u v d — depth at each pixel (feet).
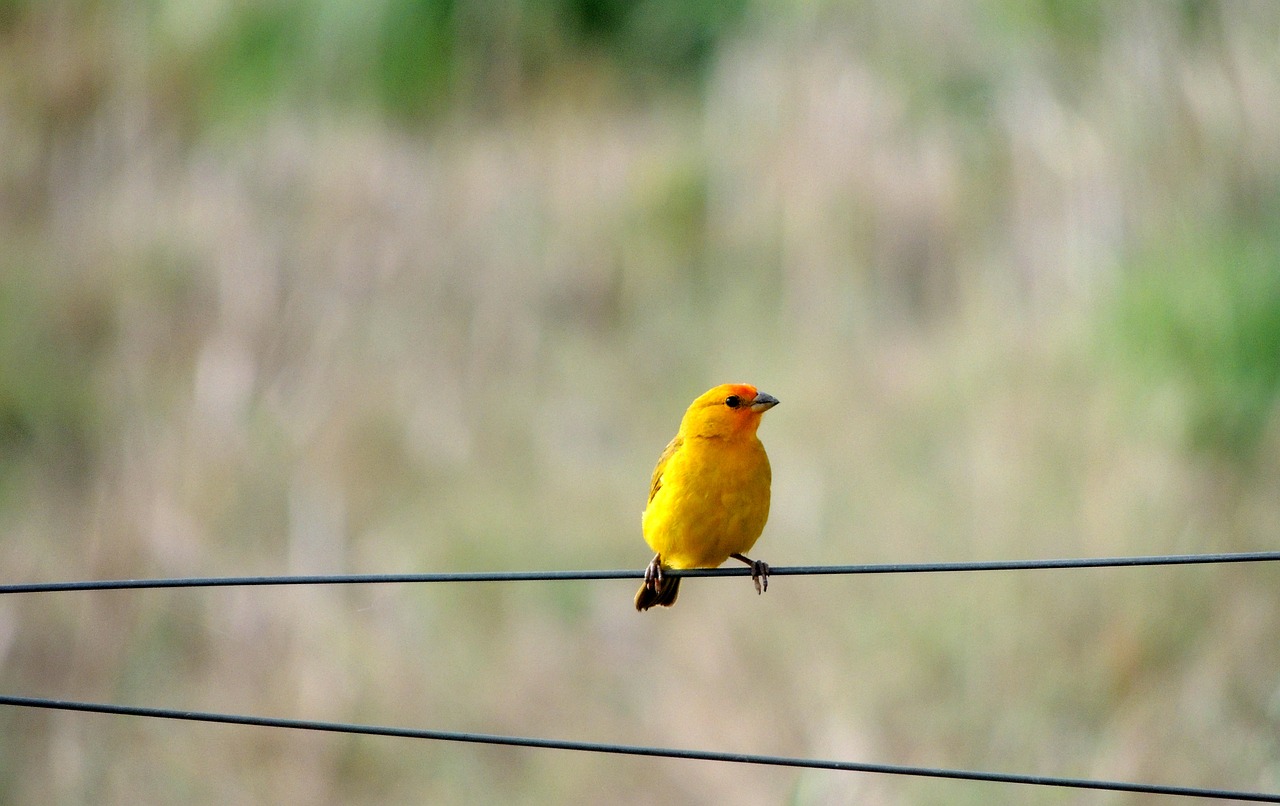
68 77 75.66
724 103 71.15
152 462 55.93
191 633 48.57
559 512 51.93
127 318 63.98
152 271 65.77
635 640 45.68
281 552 51.80
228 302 63.41
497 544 50.49
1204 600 41.50
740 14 79.82
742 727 40.86
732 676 42.34
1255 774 37.35
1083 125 58.44
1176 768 37.60
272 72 77.66
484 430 57.31
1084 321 51.93
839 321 59.52
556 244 67.10
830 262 61.57
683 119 75.61
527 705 44.39
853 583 44.39
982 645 41.50
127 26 78.23
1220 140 54.08
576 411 58.29
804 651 42.63
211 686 46.09
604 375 60.49
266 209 68.54
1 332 62.95
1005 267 58.34
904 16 66.85
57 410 59.62
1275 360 47.83
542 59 79.56
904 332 58.90
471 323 62.95
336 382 59.41
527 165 71.97
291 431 56.75
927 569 20.31
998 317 55.31
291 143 72.59
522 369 61.36
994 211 61.11
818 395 53.98
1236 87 54.44
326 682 45.21
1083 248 55.88
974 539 44.27
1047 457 46.24
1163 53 55.93
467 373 60.95
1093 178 56.65
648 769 41.78
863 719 40.06
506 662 46.06
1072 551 43.01
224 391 58.65
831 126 65.00
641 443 55.98
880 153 63.87
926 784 38.88
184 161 74.08
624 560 49.49
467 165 71.77
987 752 39.40
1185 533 42.68
